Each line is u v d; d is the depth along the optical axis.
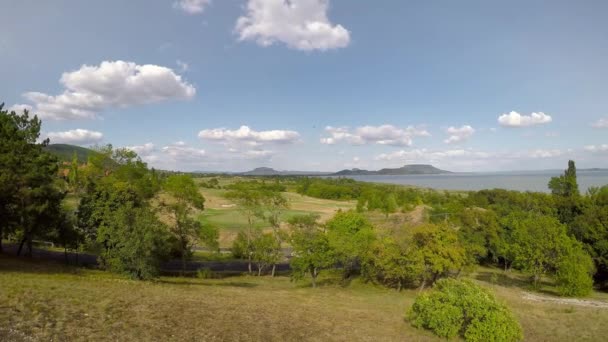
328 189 172.88
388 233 57.44
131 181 66.19
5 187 35.00
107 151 71.06
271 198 70.31
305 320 26.45
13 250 51.12
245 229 82.94
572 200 77.94
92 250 43.88
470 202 120.31
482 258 77.44
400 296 45.12
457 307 24.97
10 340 14.84
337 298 40.88
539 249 50.81
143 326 19.36
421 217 78.94
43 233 42.44
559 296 47.97
